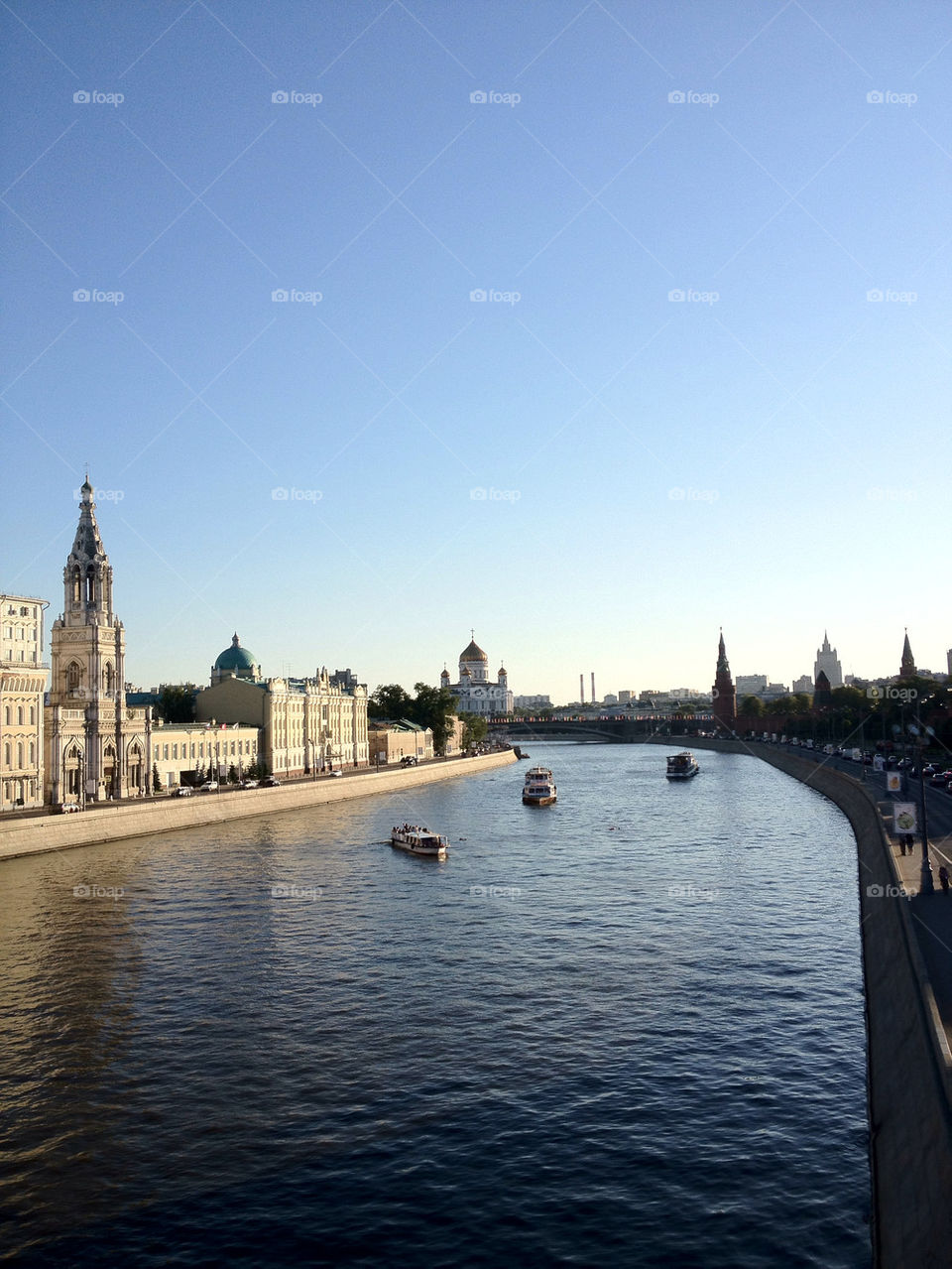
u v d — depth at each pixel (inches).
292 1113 1720.0
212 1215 1411.2
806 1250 1321.4
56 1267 1295.5
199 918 3127.5
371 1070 1900.8
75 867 4087.1
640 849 4633.4
